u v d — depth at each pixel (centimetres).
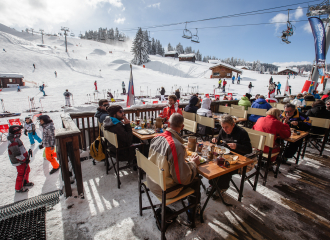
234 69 4031
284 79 4097
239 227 229
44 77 3603
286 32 1008
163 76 4434
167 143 187
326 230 228
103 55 7462
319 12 862
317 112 474
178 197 199
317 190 312
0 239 200
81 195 278
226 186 264
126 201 272
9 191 317
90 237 209
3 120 972
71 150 303
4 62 3928
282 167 393
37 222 228
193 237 212
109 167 379
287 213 255
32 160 448
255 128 343
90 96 1977
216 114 615
